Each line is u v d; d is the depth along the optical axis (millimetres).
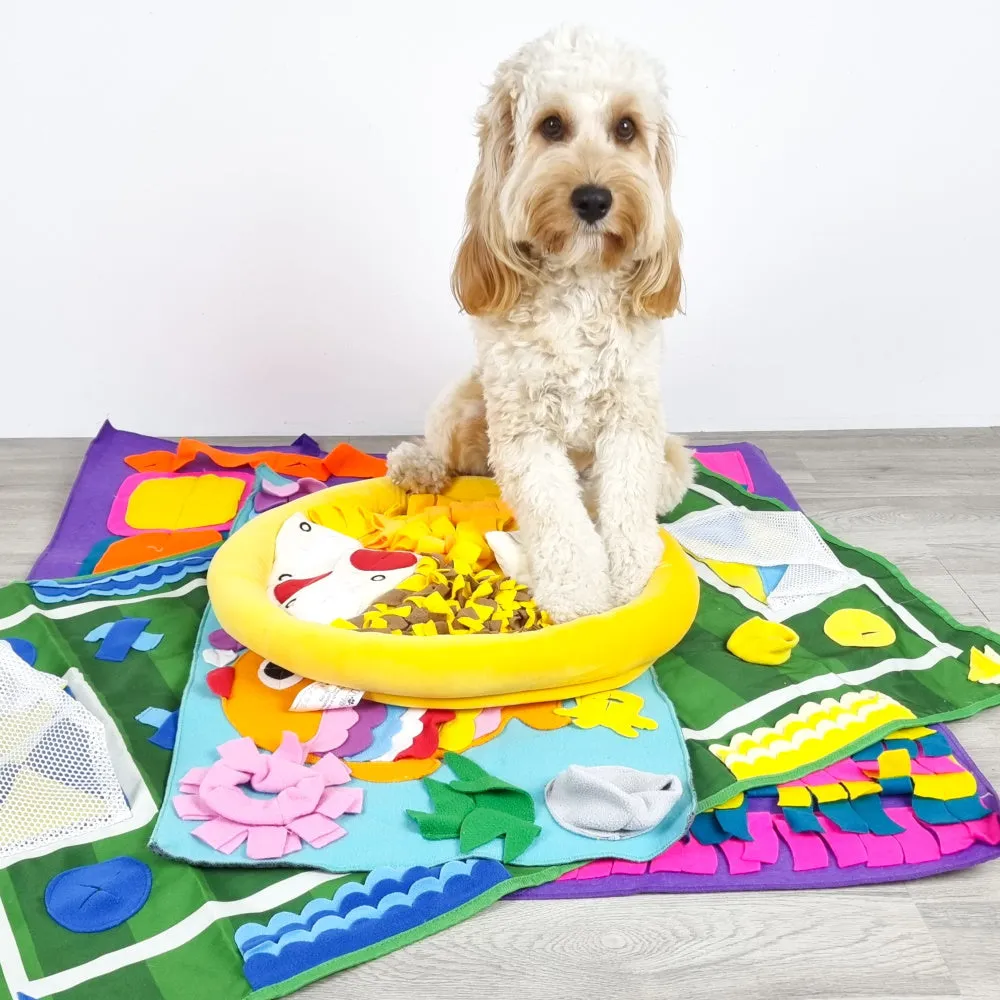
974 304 3115
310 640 1839
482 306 2078
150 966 1403
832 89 2850
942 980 1440
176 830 1617
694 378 3223
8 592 2230
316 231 2971
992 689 2000
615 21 2803
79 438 3184
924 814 1689
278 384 3174
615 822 1620
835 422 3262
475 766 1756
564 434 2166
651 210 1920
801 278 3084
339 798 1683
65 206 2875
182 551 2463
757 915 1541
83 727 1751
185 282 3006
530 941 1489
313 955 1422
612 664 1888
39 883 1527
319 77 2797
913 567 2494
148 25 2703
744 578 2363
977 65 2807
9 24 2666
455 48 2795
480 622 1998
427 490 2559
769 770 1754
